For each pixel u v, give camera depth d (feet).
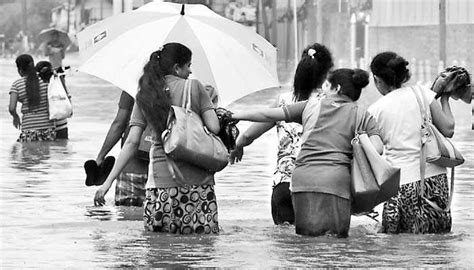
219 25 51.83
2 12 393.09
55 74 96.73
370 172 44.93
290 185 47.14
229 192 63.72
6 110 142.00
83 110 141.69
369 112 46.65
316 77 47.34
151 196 46.88
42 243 44.93
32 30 375.86
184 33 51.24
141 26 51.90
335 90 46.37
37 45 333.42
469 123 118.93
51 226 49.70
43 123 96.73
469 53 164.14
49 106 96.37
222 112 46.37
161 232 46.85
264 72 51.65
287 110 46.37
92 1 370.94
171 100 45.78
